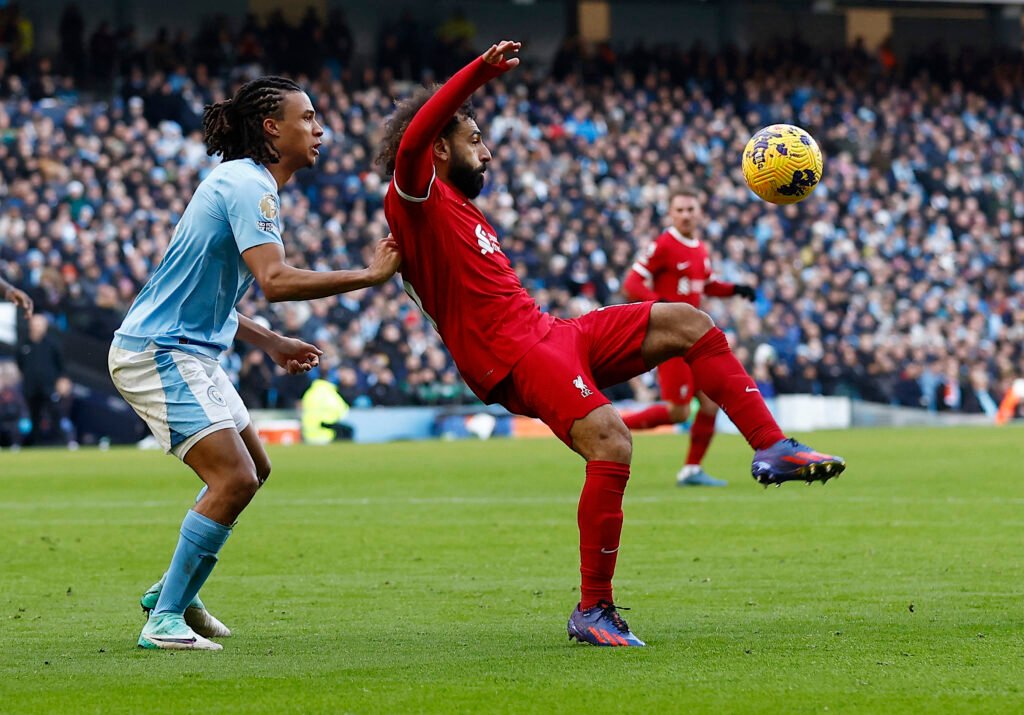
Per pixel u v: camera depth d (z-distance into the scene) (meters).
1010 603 16.48
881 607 16.28
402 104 15.09
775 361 74.00
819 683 11.59
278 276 14.16
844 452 48.06
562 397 14.02
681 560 21.30
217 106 15.20
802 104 98.69
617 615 13.98
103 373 62.75
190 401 14.54
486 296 14.30
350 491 35.28
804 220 87.25
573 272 76.56
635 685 11.58
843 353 75.75
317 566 21.30
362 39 102.25
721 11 108.75
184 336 14.74
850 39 112.38
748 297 36.75
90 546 24.22
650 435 66.31
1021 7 112.38
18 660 13.45
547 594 18.11
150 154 76.25
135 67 82.25
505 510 29.91
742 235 84.81
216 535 14.42
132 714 10.84
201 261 14.67
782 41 102.50
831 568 20.09
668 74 98.38
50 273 62.69
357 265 73.25
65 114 76.62
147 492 36.03
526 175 83.75
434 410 66.50
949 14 113.62
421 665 12.74
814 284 81.81
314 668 12.70
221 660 13.30
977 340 79.44
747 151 16.22
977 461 43.19
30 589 19.17
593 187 85.25
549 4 106.06
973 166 96.62
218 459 14.47
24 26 85.81
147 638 14.19
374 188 79.69
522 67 94.00
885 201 91.56
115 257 65.75
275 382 63.59
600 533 13.84
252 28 89.25
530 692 11.37
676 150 90.06
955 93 101.88
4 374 60.22
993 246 90.19
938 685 11.48
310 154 15.27
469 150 14.70
